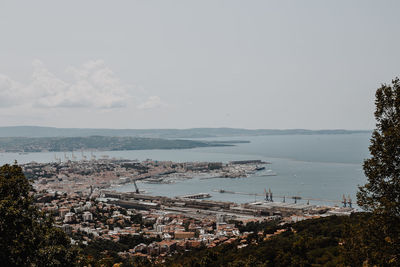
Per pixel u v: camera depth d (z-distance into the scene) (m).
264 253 129.88
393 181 58.22
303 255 116.31
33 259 65.06
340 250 64.19
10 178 70.06
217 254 148.62
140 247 199.88
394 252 55.69
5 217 59.78
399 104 59.28
